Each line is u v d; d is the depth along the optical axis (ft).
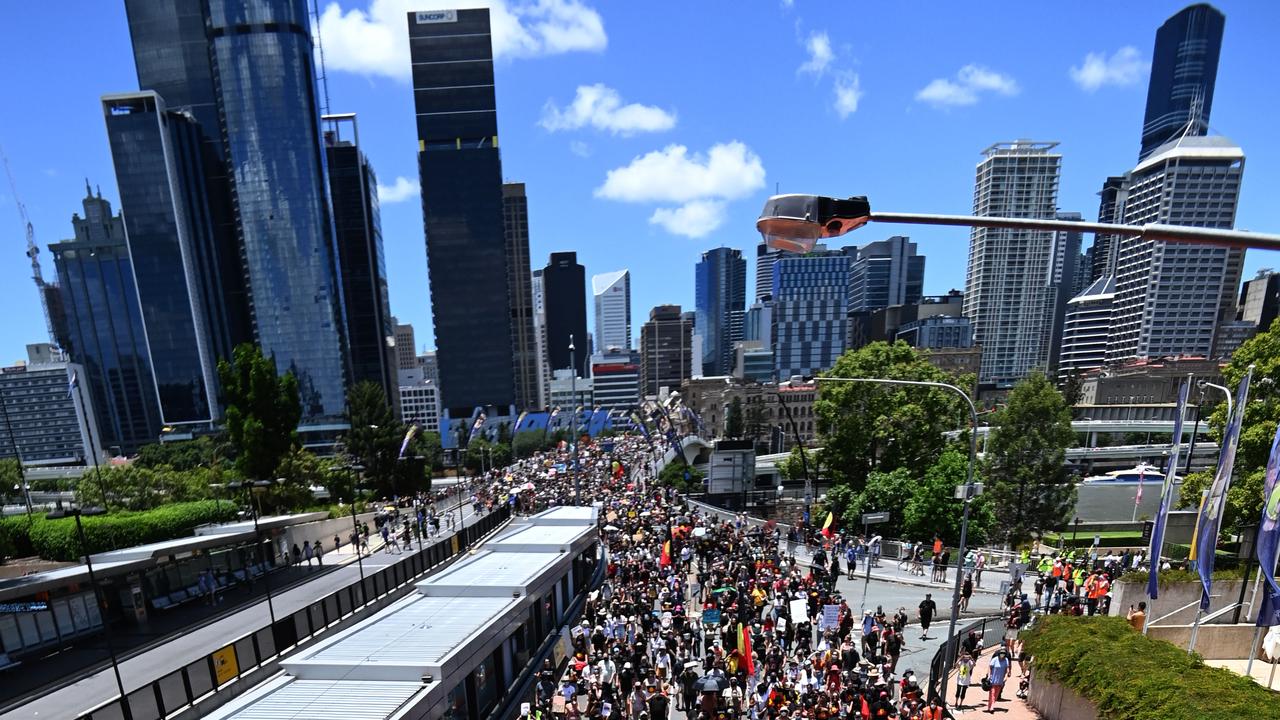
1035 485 159.53
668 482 232.53
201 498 147.13
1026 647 70.18
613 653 66.03
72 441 303.27
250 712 49.34
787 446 440.45
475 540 130.93
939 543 111.55
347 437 232.53
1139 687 54.85
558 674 76.13
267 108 463.01
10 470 149.07
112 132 474.49
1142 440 373.81
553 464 219.41
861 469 174.50
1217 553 112.57
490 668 67.87
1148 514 229.86
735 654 64.59
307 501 162.61
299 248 481.05
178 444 375.25
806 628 74.28
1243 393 58.44
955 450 159.63
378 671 54.95
